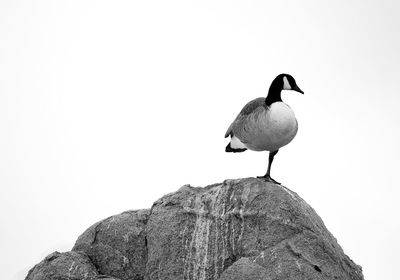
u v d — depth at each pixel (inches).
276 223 495.2
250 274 458.0
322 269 474.3
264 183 525.0
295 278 462.0
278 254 477.1
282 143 530.0
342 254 524.7
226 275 464.4
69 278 515.2
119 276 538.0
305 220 500.4
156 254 523.2
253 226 502.6
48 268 522.3
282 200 506.3
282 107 515.8
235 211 511.5
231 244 504.1
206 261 506.9
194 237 518.6
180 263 511.8
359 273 527.5
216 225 516.1
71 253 537.6
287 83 540.4
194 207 533.0
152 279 517.0
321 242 490.0
